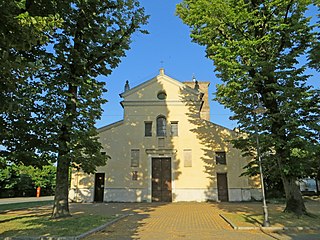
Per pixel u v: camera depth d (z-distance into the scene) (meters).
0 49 5.75
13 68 6.00
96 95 14.36
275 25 15.57
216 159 26.14
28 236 9.08
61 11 9.50
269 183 26.52
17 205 22.11
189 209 18.42
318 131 14.23
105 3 15.06
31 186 42.50
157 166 26.31
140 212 16.69
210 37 17.05
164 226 11.55
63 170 13.86
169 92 28.00
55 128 12.97
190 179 25.78
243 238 9.27
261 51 15.91
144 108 27.59
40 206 21.11
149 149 26.42
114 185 25.69
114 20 15.55
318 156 14.31
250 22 16.20
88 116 14.06
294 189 14.66
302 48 15.41
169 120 27.30
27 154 11.85
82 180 25.81
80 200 25.34
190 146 26.58
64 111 13.42
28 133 12.46
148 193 25.42
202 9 16.73
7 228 10.46
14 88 6.72
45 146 12.48
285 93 14.59
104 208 19.25
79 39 14.66
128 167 26.09
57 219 12.77
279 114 14.42
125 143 26.70
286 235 9.91
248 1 16.67
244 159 25.84
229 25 16.50
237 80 15.69
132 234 9.84
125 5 15.44
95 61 15.26
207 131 26.78
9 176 38.38
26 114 12.09
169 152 26.39
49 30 6.81
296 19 15.20
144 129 27.11
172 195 25.39
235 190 25.31
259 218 13.05
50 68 13.42
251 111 16.53
